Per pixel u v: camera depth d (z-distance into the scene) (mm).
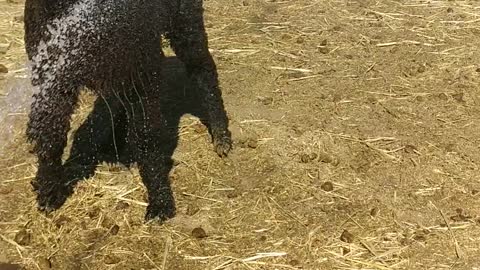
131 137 2740
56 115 2422
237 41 3730
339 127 3154
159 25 2545
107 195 2732
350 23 3928
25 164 2857
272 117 3199
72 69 2344
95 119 3062
